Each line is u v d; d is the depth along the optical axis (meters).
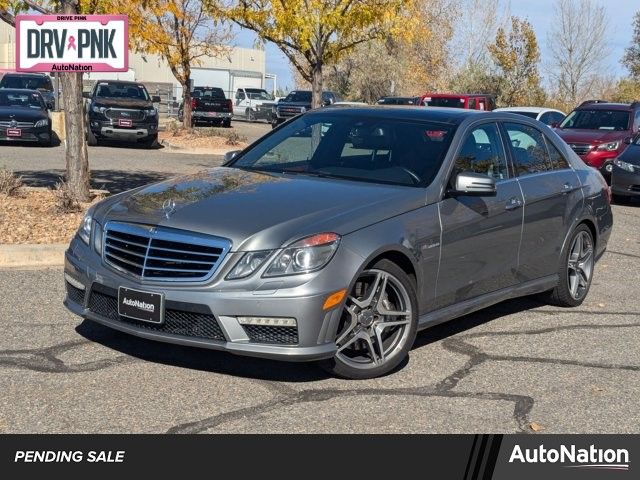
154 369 5.70
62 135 23.55
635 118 18.73
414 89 53.00
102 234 5.71
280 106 39.12
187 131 27.56
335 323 5.30
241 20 16.09
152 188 6.22
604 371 6.11
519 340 6.78
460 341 6.68
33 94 23.70
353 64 50.34
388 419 5.07
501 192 6.73
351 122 6.89
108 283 5.52
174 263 5.32
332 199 5.74
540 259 7.27
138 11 13.77
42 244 8.59
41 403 5.07
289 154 6.84
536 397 5.54
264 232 5.25
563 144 7.98
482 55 57.47
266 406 5.17
